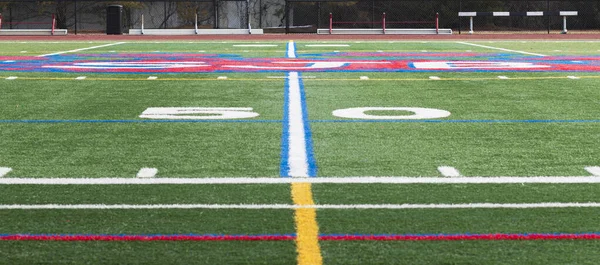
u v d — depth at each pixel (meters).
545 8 45.38
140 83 13.00
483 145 7.64
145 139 7.95
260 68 15.87
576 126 8.77
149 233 4.79
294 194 5.70
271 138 7.98
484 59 18.88
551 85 12.62
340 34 37.16
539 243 4.60
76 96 11.36
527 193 5.72
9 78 13.74
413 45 26.70
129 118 9.32
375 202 5.48
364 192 5.75
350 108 10.14
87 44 27.45
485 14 37.75
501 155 7.14
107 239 4.68
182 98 11.14
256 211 5.26
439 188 5.87
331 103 10.61
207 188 5.88
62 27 44.59
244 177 6.24
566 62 17.62
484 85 12.70
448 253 4.43
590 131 8.45
